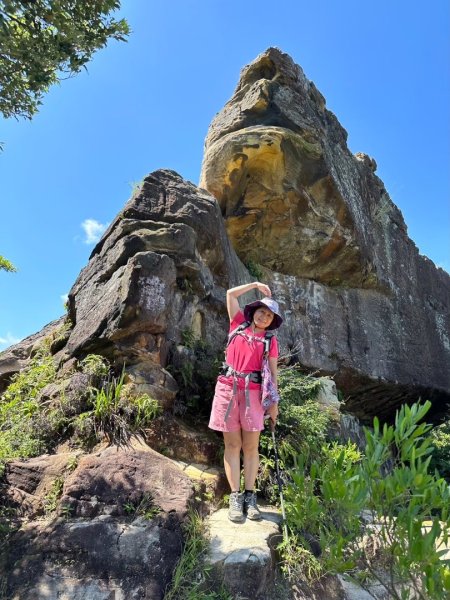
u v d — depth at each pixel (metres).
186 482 3.60
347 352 8.75
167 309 4.88
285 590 3.09
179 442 4.27
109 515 3.31
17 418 4.71
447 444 10.84
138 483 3.48
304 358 8.04
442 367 10.98
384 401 10.02
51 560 3.07
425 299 11.45
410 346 10.16
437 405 11.33
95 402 4.29
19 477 3.75
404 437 2.74
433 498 2.55
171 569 2.98
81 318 5.55
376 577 2.78
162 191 5.98
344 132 10.39
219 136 8.36
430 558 2.42
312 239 8.51
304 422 4.79
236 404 3.67
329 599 3.12
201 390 5.02
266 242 8.42
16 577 2.98
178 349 5.08
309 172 8.36
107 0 5.09
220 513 3.67
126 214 5.69
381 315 9.71
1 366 7.14
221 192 7.84
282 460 4.31
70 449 4.06
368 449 2.85
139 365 4.59
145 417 4.18
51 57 5.06
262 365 3.71
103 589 2.88
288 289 8.48
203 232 5.88
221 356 5.28
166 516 3.26
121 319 4.62
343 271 9.19
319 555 3.36
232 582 2.96
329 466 3.01
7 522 3.40
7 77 5.27
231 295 4.08
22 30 5.18
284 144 7.90
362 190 10.17
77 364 4.94
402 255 11.15
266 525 3.47
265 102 8.27
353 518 2.82
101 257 5.85
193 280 5.46
